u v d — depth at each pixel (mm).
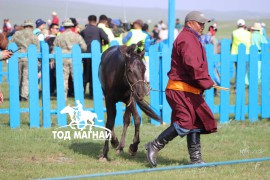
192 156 9789
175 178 8828
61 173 9273
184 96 9297
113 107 10602
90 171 9461
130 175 9031
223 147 11727
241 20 22531
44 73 13969
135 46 9734
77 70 14180
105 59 10805
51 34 21609
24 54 13812
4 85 23781
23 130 13359
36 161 10328
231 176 9016
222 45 15078
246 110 15523
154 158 9656
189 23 9359
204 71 9078
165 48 14633
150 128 14047
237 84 15320
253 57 15414
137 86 9547
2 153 10828
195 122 9570
